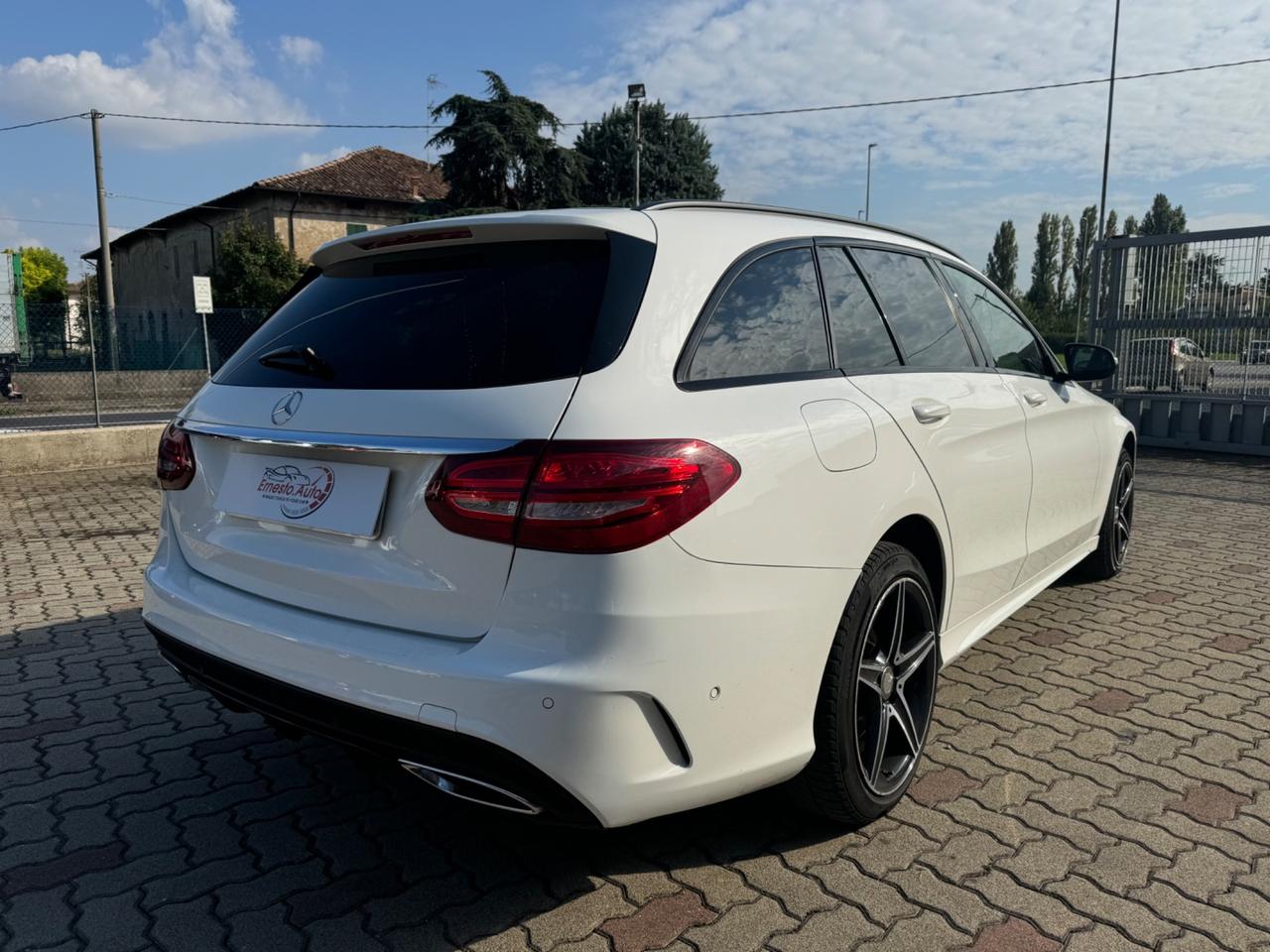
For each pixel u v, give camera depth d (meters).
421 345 2.24
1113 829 2.63
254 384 2.49
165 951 2.13
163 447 2.71
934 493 2.76
